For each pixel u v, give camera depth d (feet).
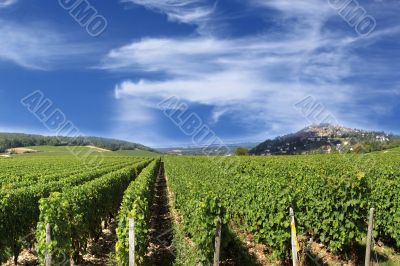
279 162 130.11
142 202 48.65
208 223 36.83
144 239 39.29
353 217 39.70
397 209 44.42
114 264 41.98
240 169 110.83
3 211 41.06
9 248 41.34
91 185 57.36
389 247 45.27
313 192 44.39
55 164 179.63
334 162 122.52
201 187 50.42
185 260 40.83
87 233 47.14
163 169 217.15
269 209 40.45
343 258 41.09
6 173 114.62
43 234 35.01
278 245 39.27
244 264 40.81
